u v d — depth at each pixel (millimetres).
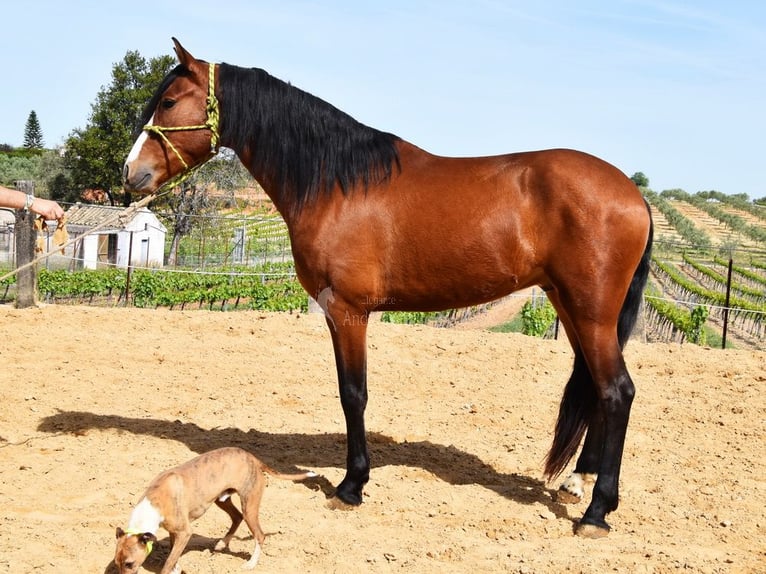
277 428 6562
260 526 4523
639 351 9344
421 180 4832
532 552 4332
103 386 7414
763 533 4730
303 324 9938
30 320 9617
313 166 4879
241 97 5051
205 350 8805
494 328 24219
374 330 9836
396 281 4875
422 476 5535
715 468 5887
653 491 5430
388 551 4258
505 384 8078
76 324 9586
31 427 6262
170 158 5188
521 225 4637
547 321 19297
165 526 3715
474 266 4707
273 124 4996
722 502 5195
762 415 7137
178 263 43500
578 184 4527
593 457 5129
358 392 4895
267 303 25594
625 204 4543
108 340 8945
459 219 4672
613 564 4156
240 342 9148
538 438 6570
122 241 37500
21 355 8180
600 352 4578
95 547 4133
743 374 8359
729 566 4207
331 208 4836
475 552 4309
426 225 4719
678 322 22062
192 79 5109
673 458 6094
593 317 4559
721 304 31641
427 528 4621
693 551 4379
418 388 7914
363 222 4797
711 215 103000
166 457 5629
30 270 10727
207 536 4438
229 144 5219
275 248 50125
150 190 5230
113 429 6246
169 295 26688
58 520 4504
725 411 7285
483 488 5340
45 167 56594
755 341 23766
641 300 4883
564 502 5137
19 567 3875
